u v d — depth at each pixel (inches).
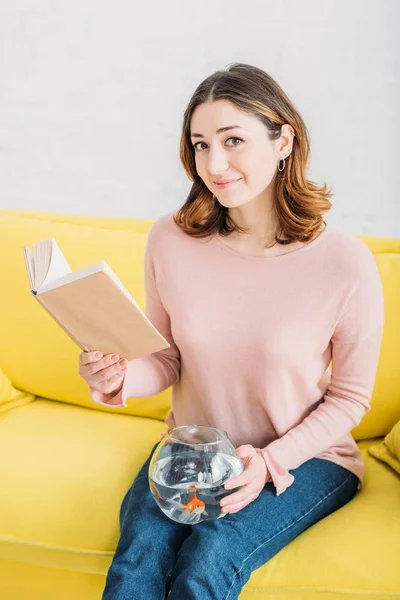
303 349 53.0
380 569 47.3
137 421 67.6
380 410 63.2
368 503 54.1
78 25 95.4
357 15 89.7
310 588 47.0
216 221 56.1
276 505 50.4
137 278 67.9
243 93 49.1
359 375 54.7
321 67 91.9
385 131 92.4
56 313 46.3
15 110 99.3
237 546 46.6
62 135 99.0
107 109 97.3
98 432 64.6
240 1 91.7
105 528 52.7
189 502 45.6
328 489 53.2
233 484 46.4
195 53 93.9
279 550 49.6
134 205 99.7
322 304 52.7
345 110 92.7
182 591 43.6
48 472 57.5
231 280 54.4
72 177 100.1
